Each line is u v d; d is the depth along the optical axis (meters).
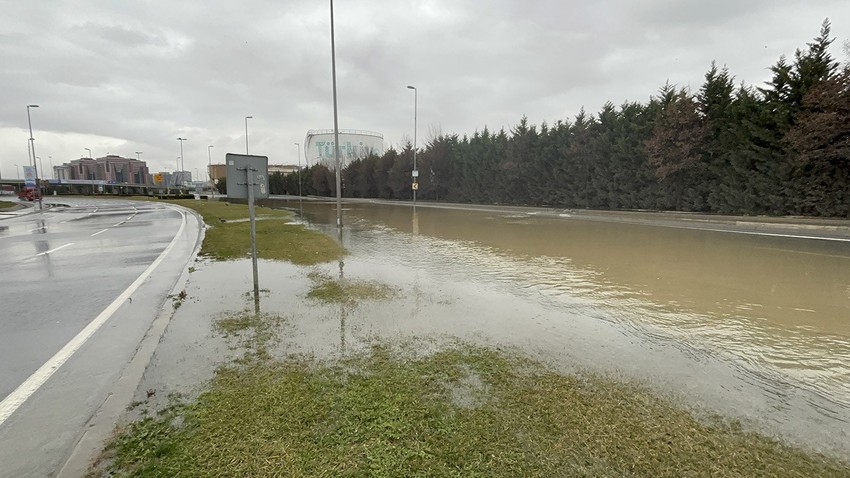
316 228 17.64
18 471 2.47
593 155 29.17
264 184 6.50
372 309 5.68
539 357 4.07
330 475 2.37
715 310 5.72
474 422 2.90
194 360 3.95
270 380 3.52
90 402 3.30
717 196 21.48
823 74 17.17
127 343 4.55
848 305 5.95
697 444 2.69
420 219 22.70
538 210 28.50
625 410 3.09
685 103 21.77
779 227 15.49
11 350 4.33
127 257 10.16
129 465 2.44
